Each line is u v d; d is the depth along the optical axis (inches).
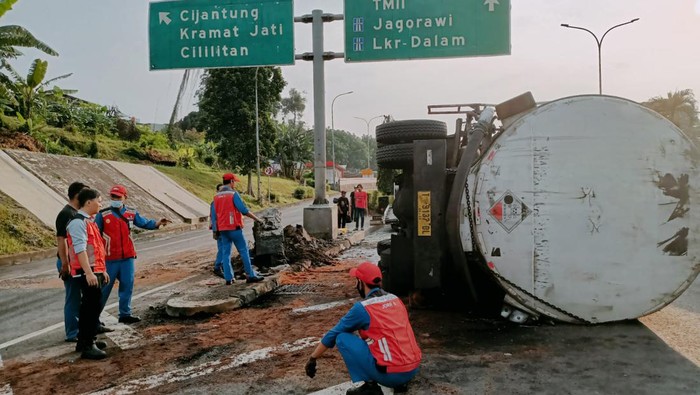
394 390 177.2
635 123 247.6
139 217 292.5
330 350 226.8
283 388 186.4
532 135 252.7
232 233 356.5
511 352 218.1
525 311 258.8
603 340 231.0
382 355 154.9
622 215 247.3
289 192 2219.5
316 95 537.0
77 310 255.9
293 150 2768.2
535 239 252.8
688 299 304.8
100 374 207.8
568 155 249.6
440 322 265.1
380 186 1080.8
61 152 1277.1
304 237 501.4
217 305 299.0
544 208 251.4
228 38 507.2
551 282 252.4
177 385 193.5
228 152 1647.4
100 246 236.2
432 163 276.4
